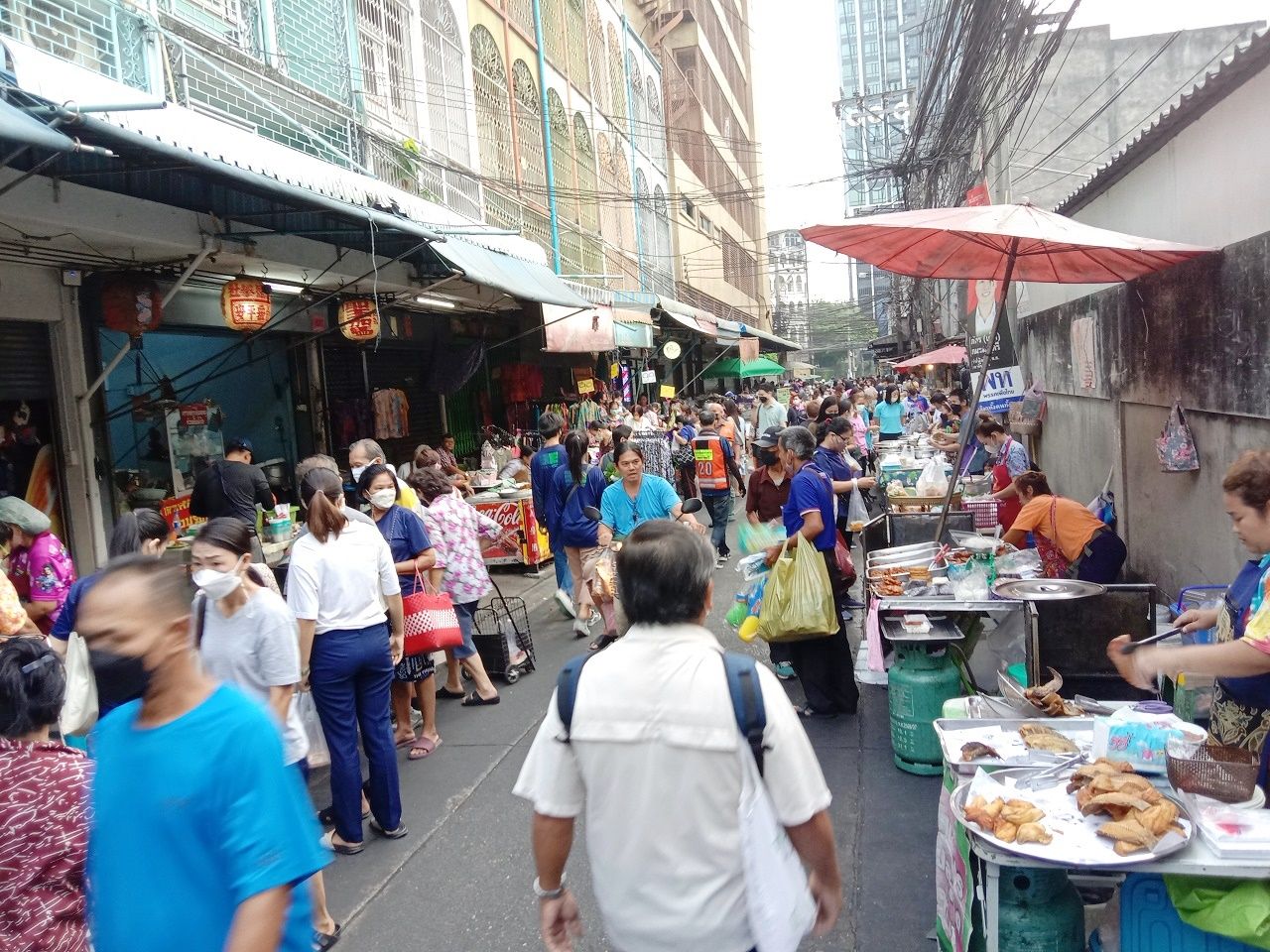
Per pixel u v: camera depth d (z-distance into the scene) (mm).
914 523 7688
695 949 2014
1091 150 13758
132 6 6586
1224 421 5742
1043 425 12430
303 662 4262
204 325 9172
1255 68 5035
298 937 1988
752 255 55125
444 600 5668
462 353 13586
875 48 118188
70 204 5969
